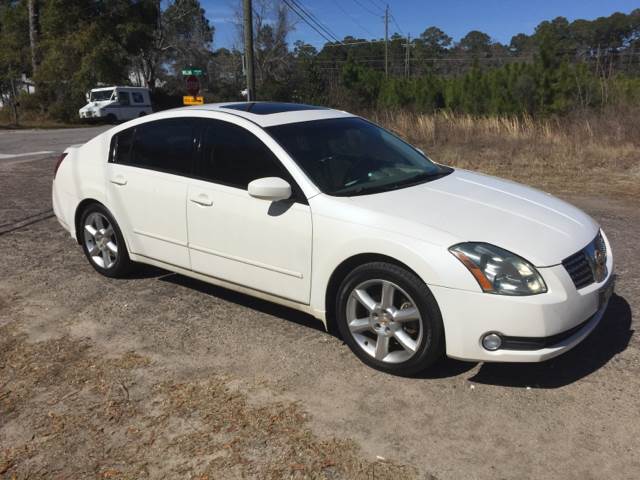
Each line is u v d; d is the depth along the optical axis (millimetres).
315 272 3738
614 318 4254
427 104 21438
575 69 17859
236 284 4242
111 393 3428
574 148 12281
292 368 3666
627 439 2922
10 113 36438
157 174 4602
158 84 57312
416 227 3373
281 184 3715
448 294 3215
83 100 36656
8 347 4031
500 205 3762
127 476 2742
